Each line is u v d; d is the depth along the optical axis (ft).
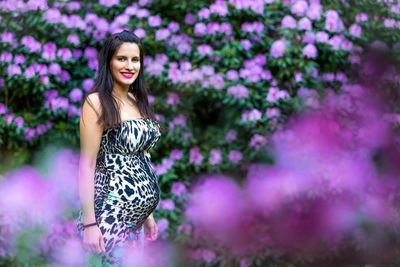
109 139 7.88
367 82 14.89
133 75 8.14
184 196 14.48
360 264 14.78
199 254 14.32
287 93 14.20
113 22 14.84
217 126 15.39
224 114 15.25
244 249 14.25
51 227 13.79
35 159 14.73
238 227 14.26
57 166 14.43
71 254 13.57
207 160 14.76
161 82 14.57
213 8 14.52
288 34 14.37
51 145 14.74
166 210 14.20
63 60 14.40
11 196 13.71
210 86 14.29
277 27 14.90
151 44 14.80
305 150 14.01
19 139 14.65
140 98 8.56
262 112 14.49
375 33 15.03
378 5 15.16
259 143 14.24
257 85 14.40
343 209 14.20
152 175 8.27
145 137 8.08
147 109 8.55
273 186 13.92
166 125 14.76
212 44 14.94
